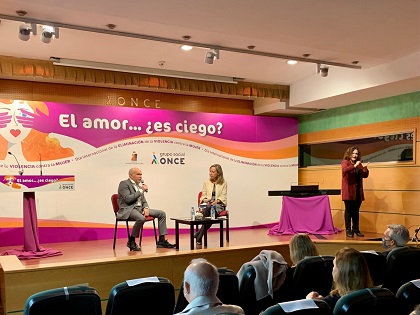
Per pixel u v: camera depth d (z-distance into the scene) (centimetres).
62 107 706
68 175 705
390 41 537
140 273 389
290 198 774
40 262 526
